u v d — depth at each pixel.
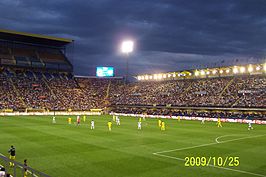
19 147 32.84
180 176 21.73
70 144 35.12
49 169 23.34
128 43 97.00
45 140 38.12
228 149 33.09
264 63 94.81
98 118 83.75
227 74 110.69
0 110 89.44
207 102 91.88
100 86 129.50
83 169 23.41
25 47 129.38
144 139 40.25
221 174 22.45
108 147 33.38
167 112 97.31
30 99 102.69
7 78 111.44
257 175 22.28
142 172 22.70
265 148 33.91
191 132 49.91
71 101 109.88
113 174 22.09
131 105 106.75
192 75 118.88
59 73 129.12
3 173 16.14
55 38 127.62
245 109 80.56
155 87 119.44
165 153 30.25
